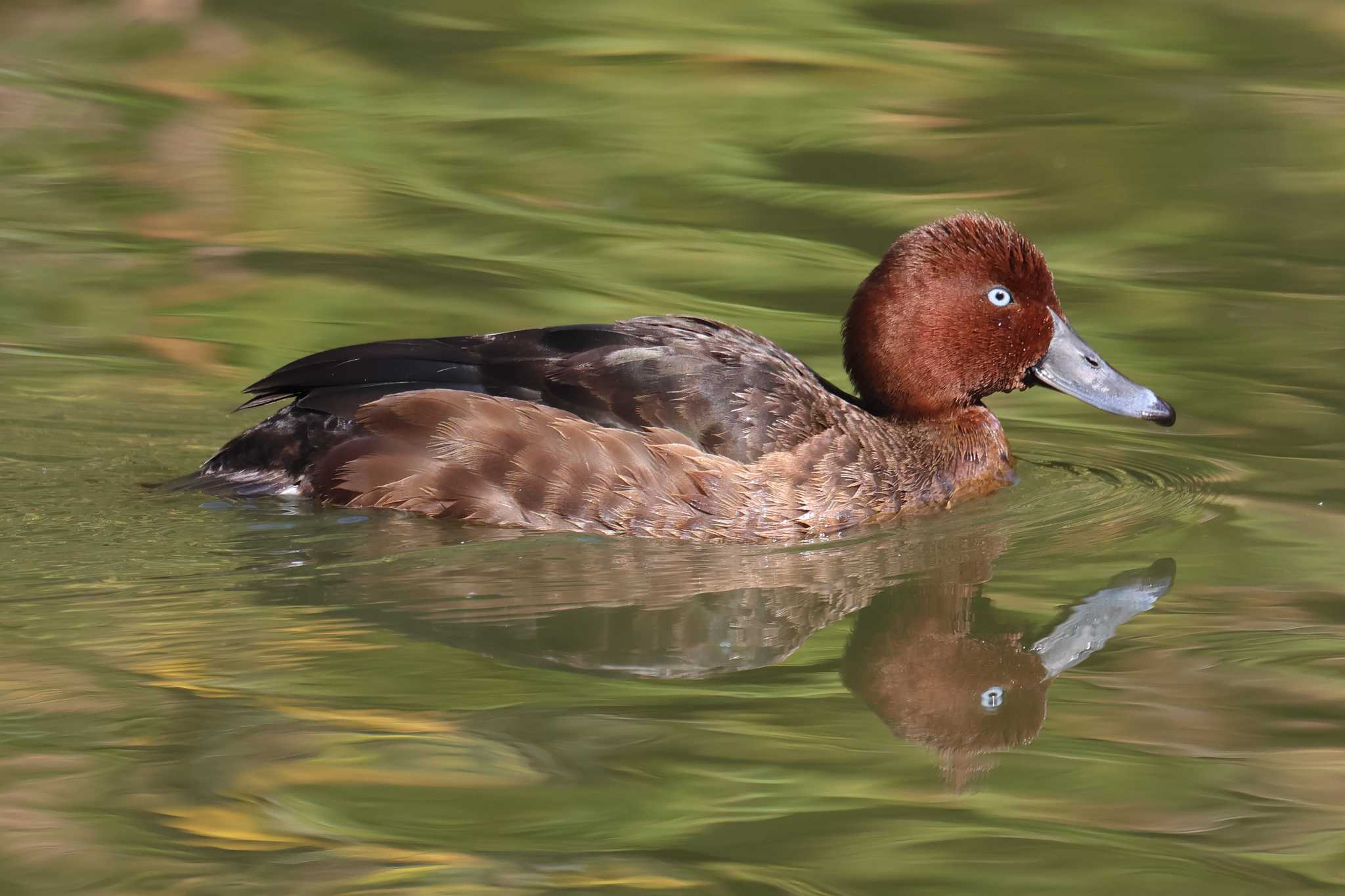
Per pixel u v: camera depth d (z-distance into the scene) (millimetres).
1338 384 13805
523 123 18188
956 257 11844
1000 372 11969
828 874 7090
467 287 14945
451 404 10719
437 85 19031
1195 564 10727
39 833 7242
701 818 7512
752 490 10898
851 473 11266
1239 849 7305
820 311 14789
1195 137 17656
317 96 18875
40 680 8609
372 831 7340
